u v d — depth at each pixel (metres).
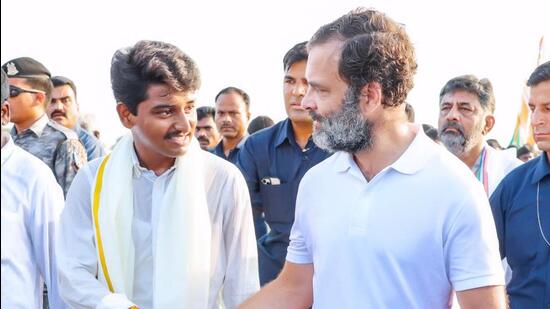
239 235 2.35
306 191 2.00
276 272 3.40
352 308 1.82
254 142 3.47
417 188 1.78
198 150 2.29
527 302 2.75
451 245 1.76
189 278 2.18
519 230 2.78
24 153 2.47
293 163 3.34
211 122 7.07
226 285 2.37
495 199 2.92
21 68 3.75
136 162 2.26
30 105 3.78
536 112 2.75
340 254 1.85
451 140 3.76
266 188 3.40
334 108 1.81
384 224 1.78
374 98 1.81
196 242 2.20
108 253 2.18
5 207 2.36
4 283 2.34
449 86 3.80
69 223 2.30
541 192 2.75
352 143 1.81
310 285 2.10
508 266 3.05
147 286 2.25
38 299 2.54
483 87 3.76
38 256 2.46
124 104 2.15
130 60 2.10
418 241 1.76
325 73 1.81
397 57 1.80
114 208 2.21
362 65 1.77
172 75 2.07
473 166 3.83
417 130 1.90
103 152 5.17
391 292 1.78
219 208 2.32
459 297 1.76
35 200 2.42
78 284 2.20
